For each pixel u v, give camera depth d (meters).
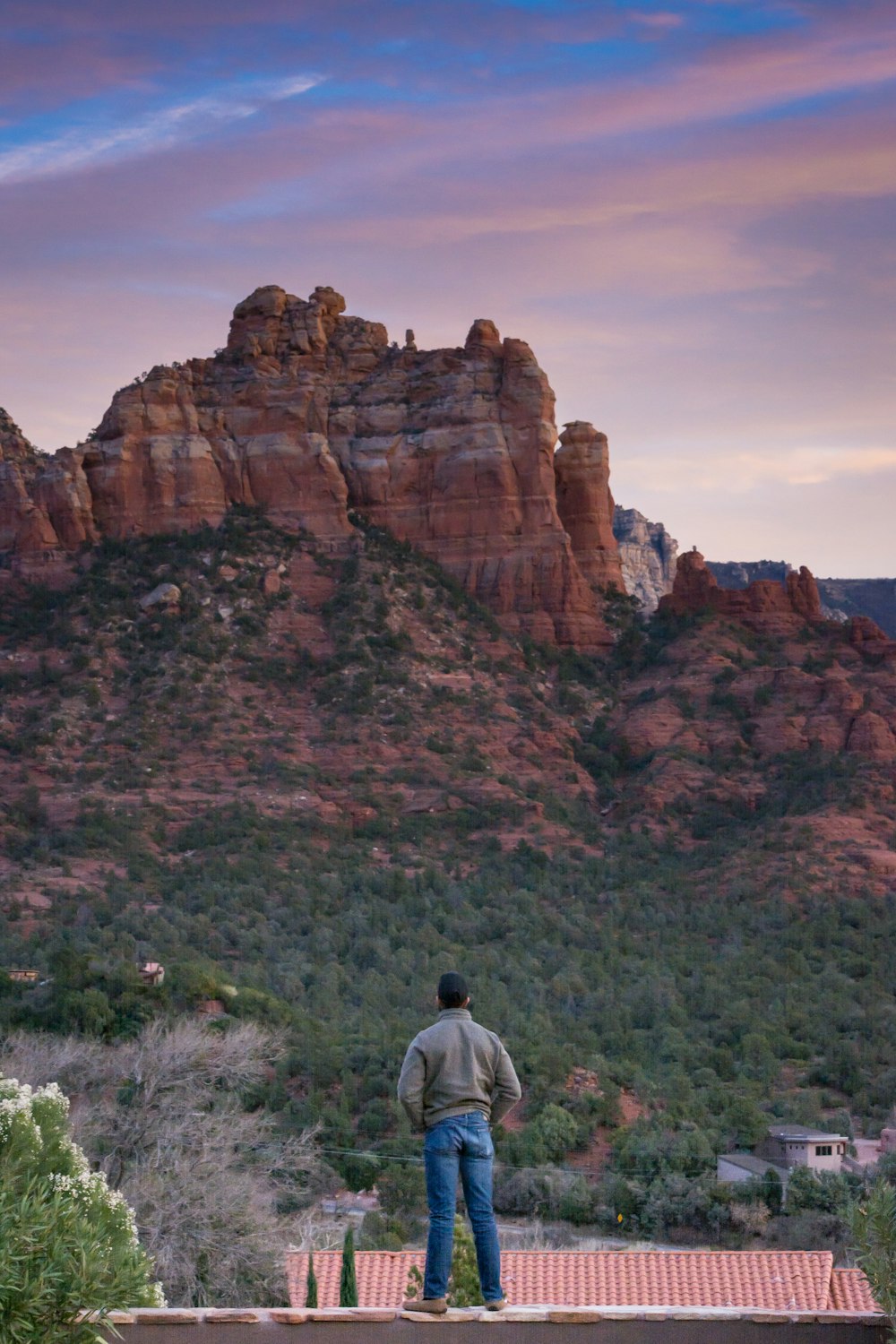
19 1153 15.24
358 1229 50.03
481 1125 11.59
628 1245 51.31
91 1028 61.34
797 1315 11.09
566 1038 74.06
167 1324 10.85
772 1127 62.72
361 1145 58.38
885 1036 78.69
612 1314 11.02
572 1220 55.91
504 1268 34.34
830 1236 51.81
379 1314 10.94
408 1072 11.59
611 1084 67.31
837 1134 62.00
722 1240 53.69
